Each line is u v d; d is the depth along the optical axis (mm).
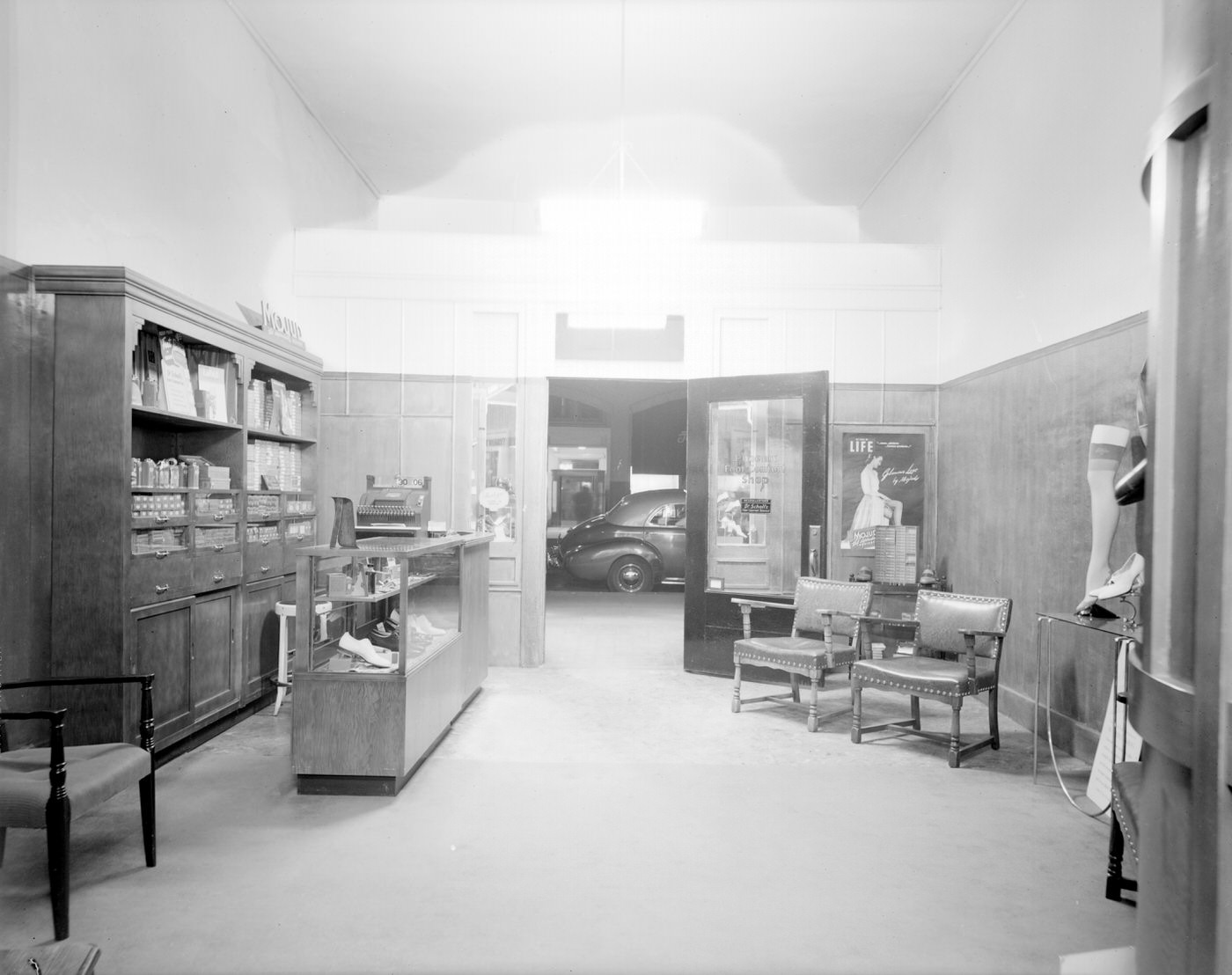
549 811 3523
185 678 4238
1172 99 1340
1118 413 4180
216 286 5301
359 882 2861
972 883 2902
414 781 3895
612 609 9695
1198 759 1220
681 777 3984
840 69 6047
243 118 5621
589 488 14883
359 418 6652
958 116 6262
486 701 5453
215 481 4562
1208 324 1229
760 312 6680
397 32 5664
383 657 3846
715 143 7285
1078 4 4598
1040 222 5004
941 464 6547
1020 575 5180
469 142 7309
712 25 5531
